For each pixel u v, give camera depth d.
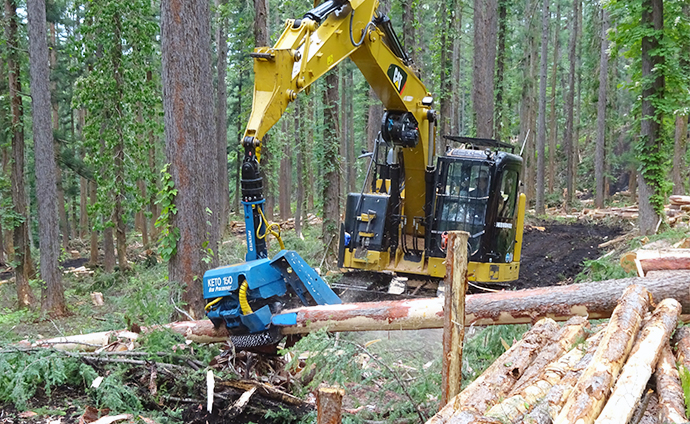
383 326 4.64
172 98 6.71
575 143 33.41
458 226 8.44
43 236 12.36
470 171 8.43
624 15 13.85
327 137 12.39
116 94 15.43
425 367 5.19
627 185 37.12
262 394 4.78
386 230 8.71
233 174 37.50
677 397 2.89
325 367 4.25
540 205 26.27
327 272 10.62
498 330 5.00
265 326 4.64
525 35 27.56
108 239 17.52
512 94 29.55
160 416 4.43
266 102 5.20
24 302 14.77
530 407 2.88
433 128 8.70
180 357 5.05
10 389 4.61
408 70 8.02
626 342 3.26
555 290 4.47
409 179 8.80
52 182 12.45
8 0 14.64
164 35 6.71
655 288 4.23
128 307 6.39
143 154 16.27
